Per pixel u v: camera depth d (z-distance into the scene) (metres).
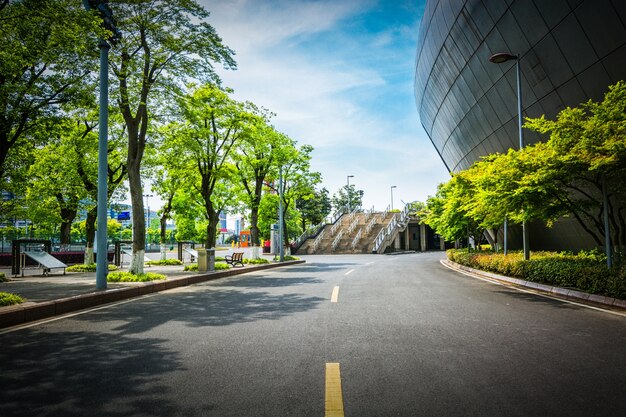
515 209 11.85
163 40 13.98
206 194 20.67
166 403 3.48
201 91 19.50
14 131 12.44
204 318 7.38
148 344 5.50
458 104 23.20
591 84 13.59
